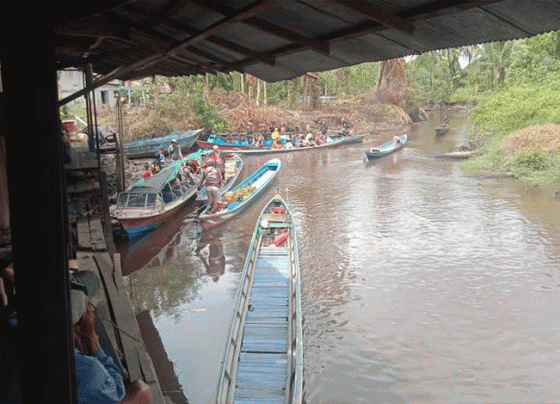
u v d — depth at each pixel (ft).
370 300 36.99
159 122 115.85
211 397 26.04
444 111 227.20
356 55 14.61
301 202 67.51
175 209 57.72
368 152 99.71
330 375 27.76
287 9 11.58
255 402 22.91
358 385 26.81
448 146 117.60
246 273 36.17
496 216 57.21
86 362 9.32
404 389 26.40
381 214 60.23
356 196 70.13
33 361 6.12
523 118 91.97
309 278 41.29
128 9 13.55
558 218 55.31
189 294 39.06
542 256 44.52
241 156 113.39
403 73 187.83
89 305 10.68
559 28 9.94
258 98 148.56
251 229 55.57
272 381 24.49
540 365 28.14
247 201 64.08
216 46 17.97
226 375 23.70
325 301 36.96
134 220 50.24
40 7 5.66
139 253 48.73
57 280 6.11
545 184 71.15
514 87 104.12
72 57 25.32
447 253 46.14
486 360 28.81
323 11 11.23
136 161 94.43
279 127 143.13
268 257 42.86
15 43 5.66
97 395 9.11
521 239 49.16
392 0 9.58
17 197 5.90
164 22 14.40
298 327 26.63
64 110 100.68
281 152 116.98
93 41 19.84
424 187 73.82
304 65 17.35
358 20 11.50
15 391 7.30
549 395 25.55
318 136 127.95
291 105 164.86
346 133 138.31
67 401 6.29
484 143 100.73
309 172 90.38
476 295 37.27
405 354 29.68
